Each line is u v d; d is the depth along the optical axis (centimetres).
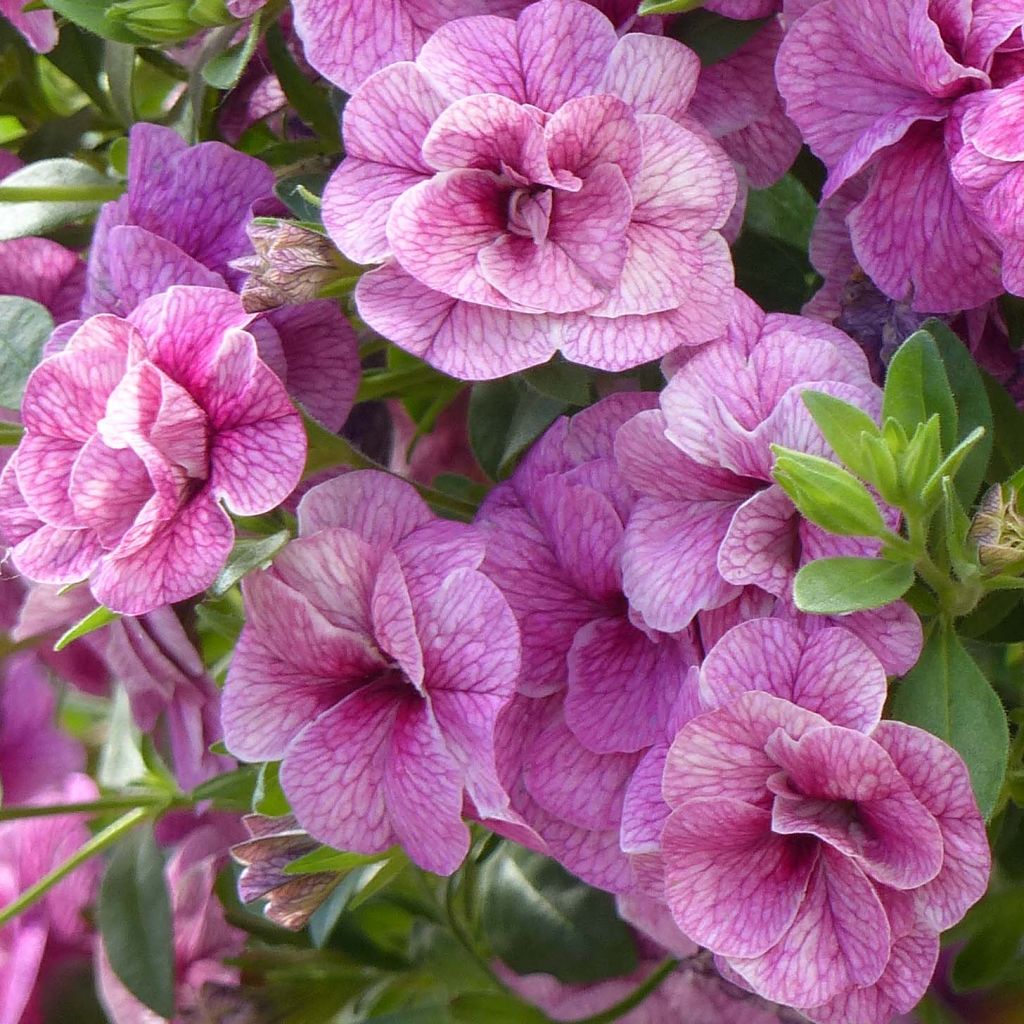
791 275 34
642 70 31
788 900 31
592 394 33
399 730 31
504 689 31
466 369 31
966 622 32
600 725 32
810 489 30
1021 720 33
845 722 30
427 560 32
